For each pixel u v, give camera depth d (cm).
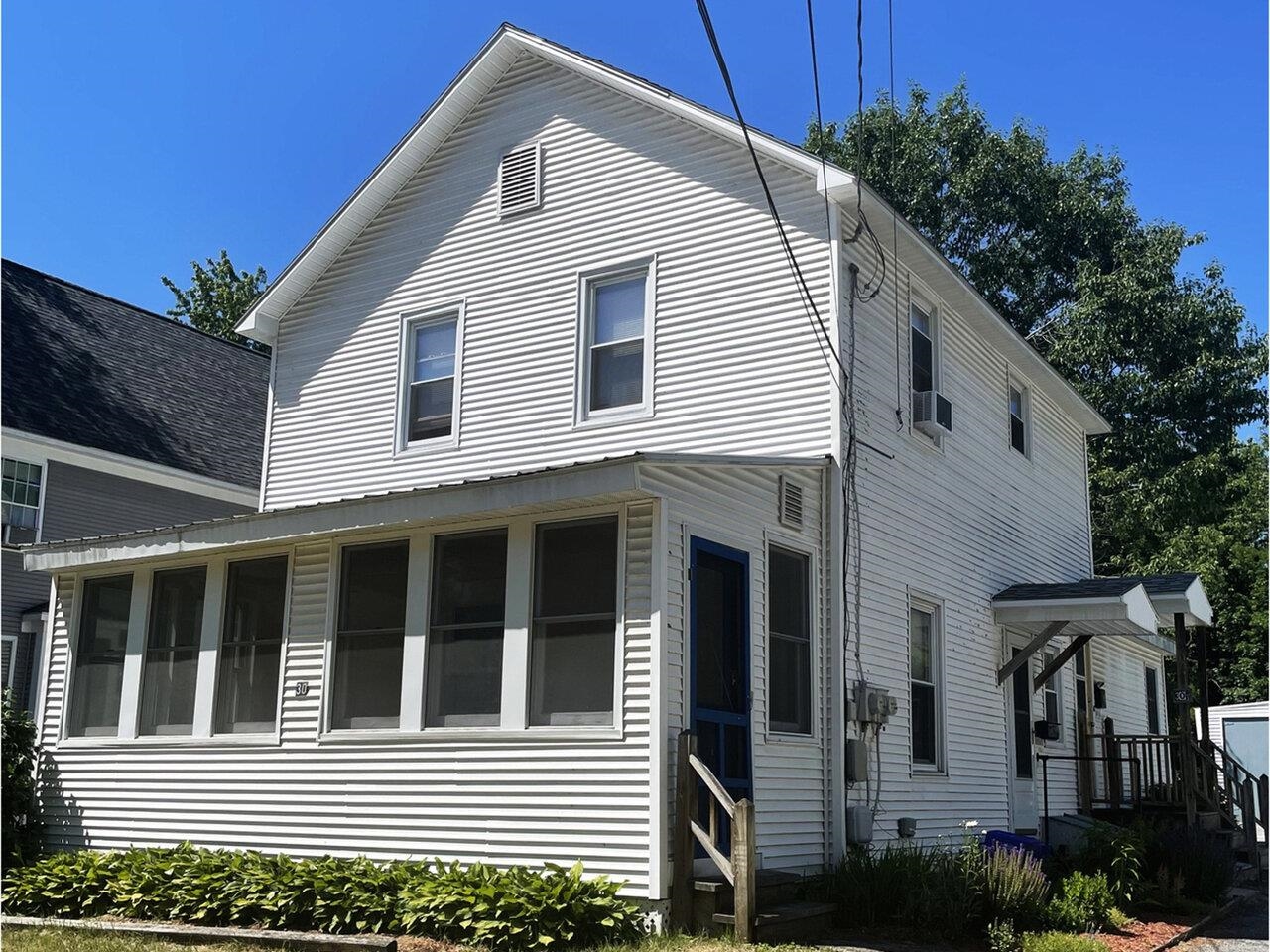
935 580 1412
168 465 1886
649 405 1330
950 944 965
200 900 1045
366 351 1566
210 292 4112
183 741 1225
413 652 1088
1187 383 3144
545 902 884
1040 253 3566
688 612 991
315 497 1559
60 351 1964
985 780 1484
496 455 1426
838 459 1204
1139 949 1010
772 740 1080
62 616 1357
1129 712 2259
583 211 1430
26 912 1128
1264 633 3312
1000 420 1708
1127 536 3222
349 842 1092
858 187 1234
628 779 949
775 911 941
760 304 1286
